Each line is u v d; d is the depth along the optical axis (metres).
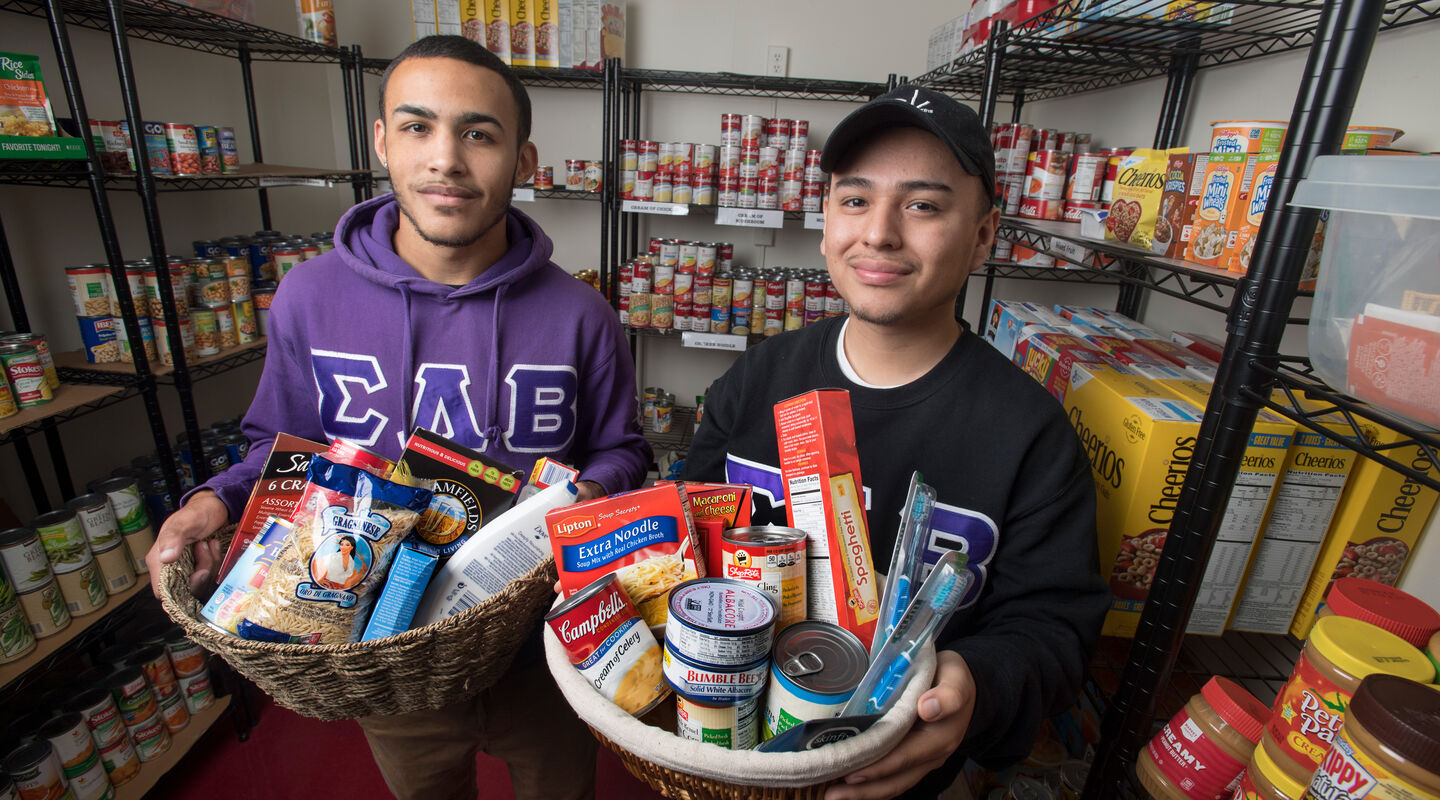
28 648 1.32
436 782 1.17
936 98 0.70
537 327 1.13
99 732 1.47
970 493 0.81
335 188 2.89
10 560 1.30
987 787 1.22
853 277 0.76
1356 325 0.51
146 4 1.56
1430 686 0.48
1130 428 0.90
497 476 0.82
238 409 2.52
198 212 2.25
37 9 1.68
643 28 2.62
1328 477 0.84
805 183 2.34
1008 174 1.86
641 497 0.64
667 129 2.72
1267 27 1.23
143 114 2.03
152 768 1.56
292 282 1.09
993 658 0.65
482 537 0.73
